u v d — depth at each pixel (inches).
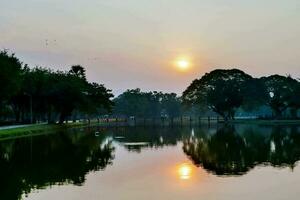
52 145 2429.9
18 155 1914.4
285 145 2235.5
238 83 6146.7
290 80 5866.1
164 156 1843.0
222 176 1293.1
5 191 1114.1
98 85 5748.0
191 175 1320.1
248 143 2393.0
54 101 4638.3
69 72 5644.7
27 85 4493.1
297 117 5762.8
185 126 5118.1
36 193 1087.0
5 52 3956.7
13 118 5639.8
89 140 2819.9
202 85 6589.6
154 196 1038.4
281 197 1007.0
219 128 4343.0
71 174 1366.9
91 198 1026.7
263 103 5925.2
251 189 1096.2
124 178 1282.0
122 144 2487.7
